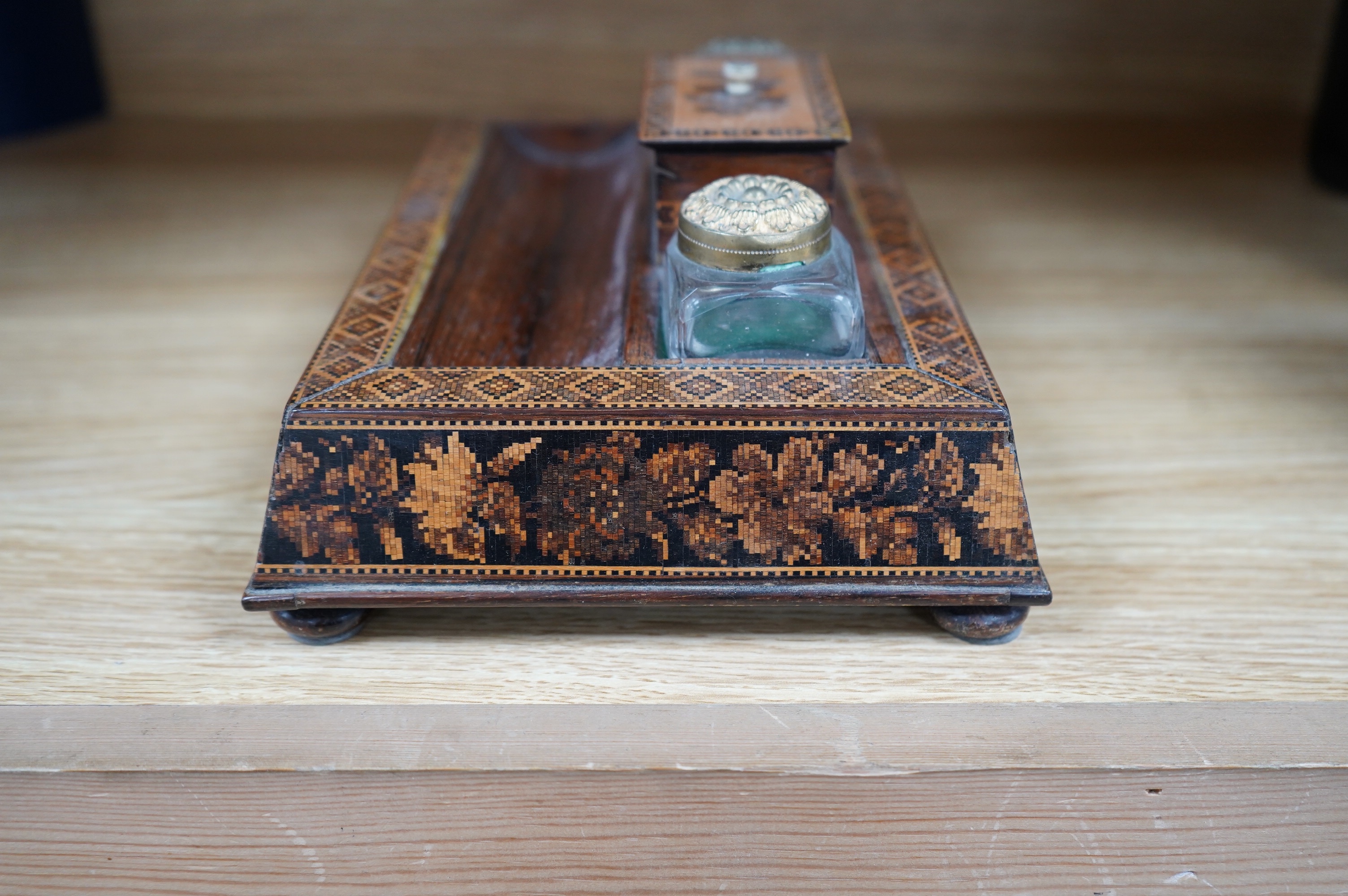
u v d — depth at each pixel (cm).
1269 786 43
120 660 46
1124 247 72
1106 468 54
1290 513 52
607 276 55
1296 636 46
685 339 47
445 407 44
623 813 43
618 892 45
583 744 43
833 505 44
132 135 90
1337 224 75
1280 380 60
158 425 58
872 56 92
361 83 93
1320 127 79
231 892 45
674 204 52
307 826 44
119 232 75
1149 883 45
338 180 83
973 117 94
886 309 50
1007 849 44
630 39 91
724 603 44
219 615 48
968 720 44
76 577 49
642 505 44
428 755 43
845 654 46
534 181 65
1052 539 51
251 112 94
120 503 53
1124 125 92
